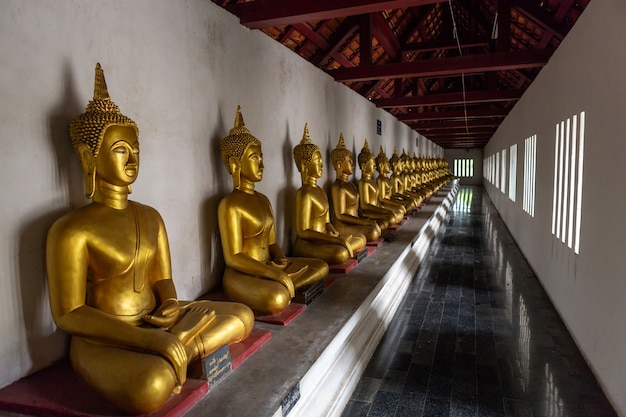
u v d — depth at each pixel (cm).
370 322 379
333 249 443
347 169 563
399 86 1079
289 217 486
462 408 287
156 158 289
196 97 328
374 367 345
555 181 476
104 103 218
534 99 645
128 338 194
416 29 1035
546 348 376
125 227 220
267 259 355
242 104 389
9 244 206
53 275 204
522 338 398
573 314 391
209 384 219
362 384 318
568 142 416
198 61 329
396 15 937
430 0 372
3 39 198
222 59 359
